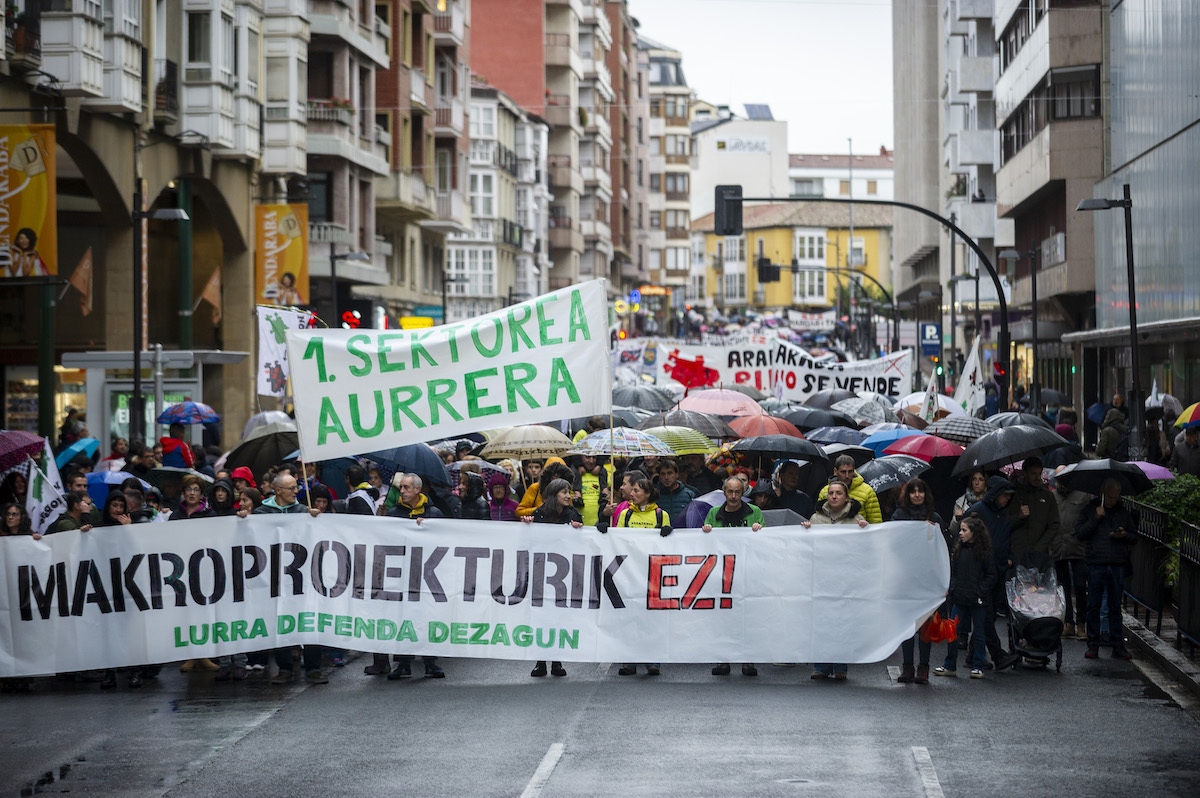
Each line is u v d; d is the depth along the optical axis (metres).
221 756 11.20
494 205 80.56
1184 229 36.97
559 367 14.64
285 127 43.69
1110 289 45.72
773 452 18.16
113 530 14.37
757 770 10.55
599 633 14.47
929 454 18.80
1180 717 12.53
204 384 42.16
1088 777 10.42
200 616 14.43
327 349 14.55
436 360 14.57
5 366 40.84
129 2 32.75
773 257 182.38
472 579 14.49
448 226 67.38
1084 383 47.66
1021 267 61.81
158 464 21.53
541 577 14.49
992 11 67.38
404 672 14.79
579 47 108.88
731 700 13.30
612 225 123.31
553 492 15.12
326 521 14.54
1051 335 55.81
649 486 14.62
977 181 69.25
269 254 40.19
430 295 69.44
